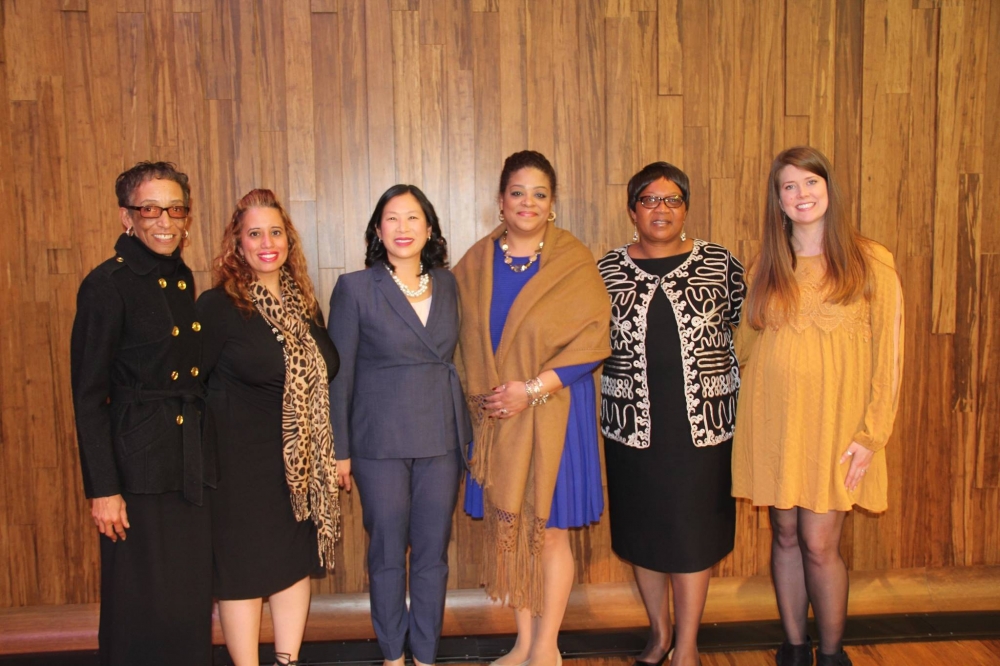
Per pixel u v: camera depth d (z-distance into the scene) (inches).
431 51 100.9
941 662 93.8
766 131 105.3
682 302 83.1
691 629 87.0
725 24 103.7
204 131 99.3
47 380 100.0
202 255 100.4
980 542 111.1
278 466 78.5
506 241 87.5
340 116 100.7
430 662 87.7
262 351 75.7
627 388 85.2
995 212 108.1
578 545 108.3
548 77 102.3
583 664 95.0
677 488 83.8
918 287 108.2
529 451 83.4
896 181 107.0
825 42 104.8
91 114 97.8
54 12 96.5
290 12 99.1
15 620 100.5
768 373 82.1
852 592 107.8
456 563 106.9
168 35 98.0
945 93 106.2
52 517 101.5
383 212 82.7
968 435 110.1
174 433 70.8
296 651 84.9
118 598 70.5
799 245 83.1
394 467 83.4
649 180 83.5
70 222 98.7
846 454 80.0
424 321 84.0
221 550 76.8
